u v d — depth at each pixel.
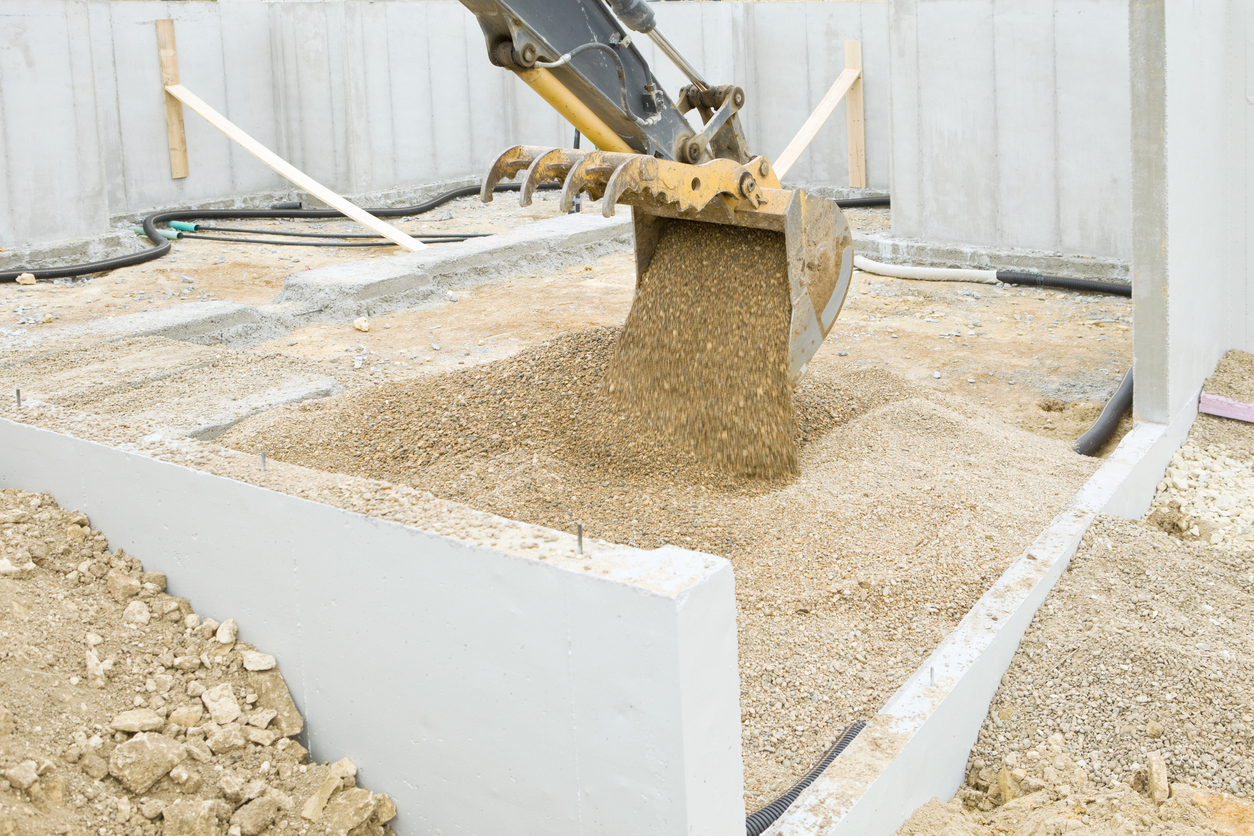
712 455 5.67
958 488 5.25
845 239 5.82
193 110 14.04
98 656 3.14
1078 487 5.34
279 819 2.83
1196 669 3.88
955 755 3.63
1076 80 9.94
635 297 6.28
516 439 5.88
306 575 2.98
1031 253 10.48
